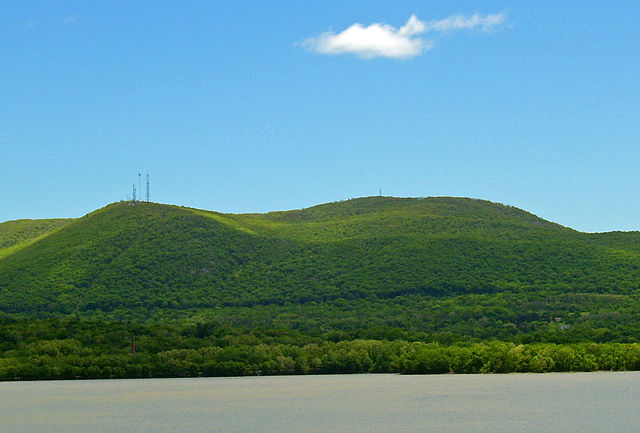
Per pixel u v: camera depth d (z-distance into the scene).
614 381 127.81
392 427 81.88
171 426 84.00
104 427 83.62
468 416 89.06
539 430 79.62
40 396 113.94
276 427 82.56
